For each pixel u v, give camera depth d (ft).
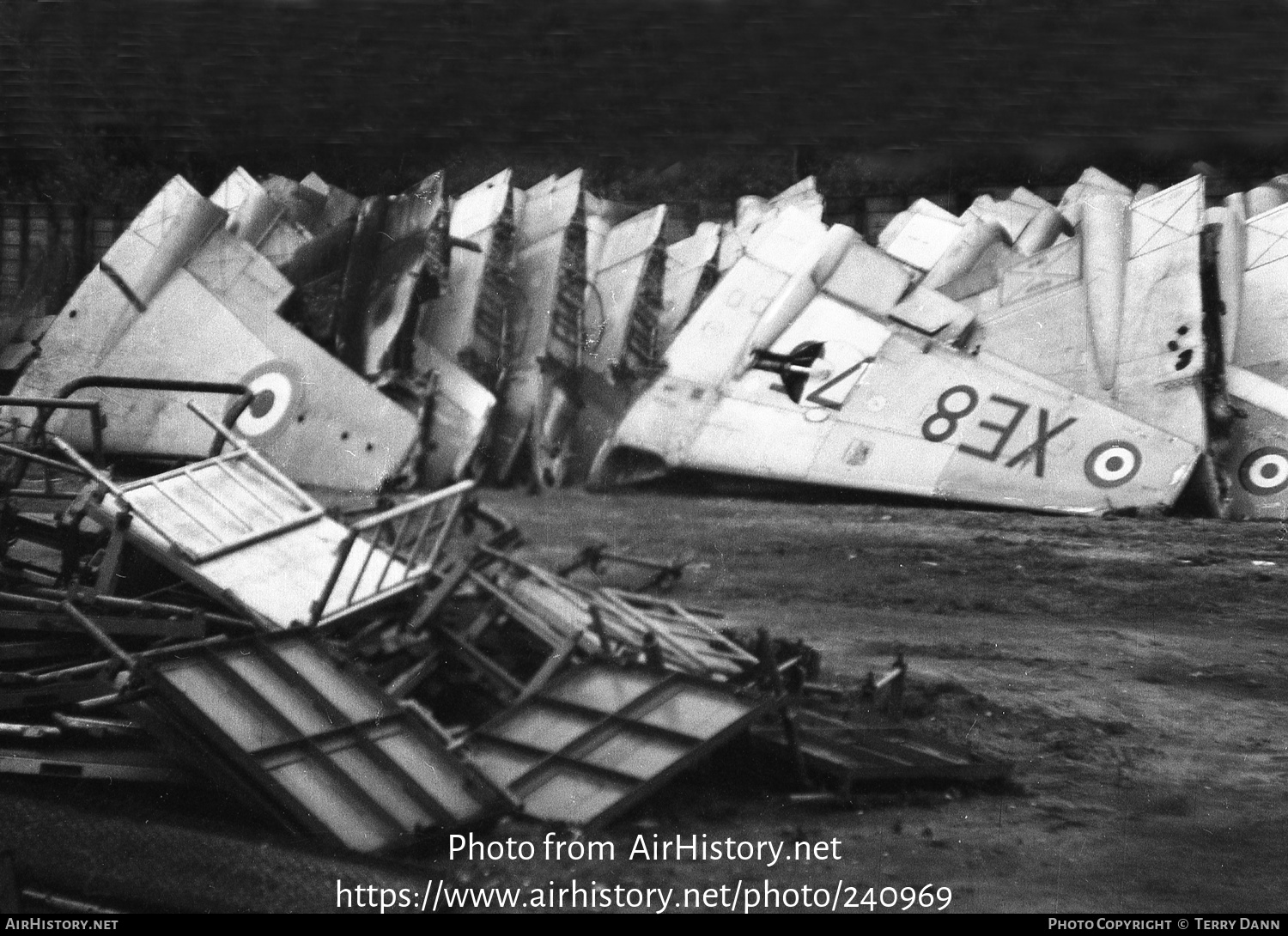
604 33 93.91
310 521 25.09
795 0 90.84
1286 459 59.98
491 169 97.19
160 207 72.18
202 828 16.07
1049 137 90.84
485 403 65.87
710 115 95.09
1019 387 64.13
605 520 54.19
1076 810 19.98
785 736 20.11
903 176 94.43
